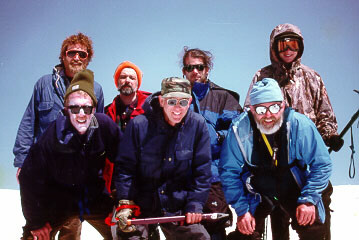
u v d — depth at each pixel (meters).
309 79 4.37
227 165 3.54
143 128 3.39
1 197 10.15
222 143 3.80
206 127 3.46
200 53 4.30
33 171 3.52
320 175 3.42
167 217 3.36
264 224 3.74
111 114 4.70
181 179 3.49
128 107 4.70
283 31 4.35
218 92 4.21
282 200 3.59
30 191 3.55
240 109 4.20
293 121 3.41
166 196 3.46
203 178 3.44
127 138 3.42
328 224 3.90
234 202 3.59
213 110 4.12
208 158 3.46
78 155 3.53
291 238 5.93
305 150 3.41
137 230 3.43
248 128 3.46
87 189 3.71
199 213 3.38
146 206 3.50
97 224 3.94
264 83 3.39
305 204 3.43
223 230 3.87
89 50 4.59
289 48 4.27
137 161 3.46
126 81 4.64
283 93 4.33
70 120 3.46
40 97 4.38
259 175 3.52
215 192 3.89
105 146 3.62
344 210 8.52
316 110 4.37
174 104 3.25
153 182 3.48
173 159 3.41
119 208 3.41
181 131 3.38
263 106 3.32
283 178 3.51
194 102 3.97
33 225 3.61
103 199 3.83
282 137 3.41
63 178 3.58
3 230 7.25
